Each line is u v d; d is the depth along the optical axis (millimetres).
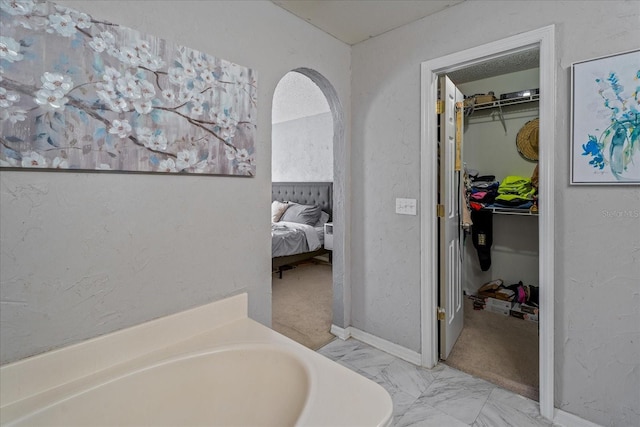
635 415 1417
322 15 1961
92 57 1101
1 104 932
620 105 1382
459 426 1595
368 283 2406
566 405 1590
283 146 5730
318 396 953
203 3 1451
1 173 958
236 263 1617
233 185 1595
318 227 4801
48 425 938
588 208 1492
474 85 3326
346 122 2412
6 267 976
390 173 2229
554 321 1598
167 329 1327
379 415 878
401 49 2121
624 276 1421
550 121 1559
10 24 941
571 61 1506
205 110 1438
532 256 3098
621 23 1379
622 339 1436
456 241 2430
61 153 1044
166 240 1348
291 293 3631
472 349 2340
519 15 1651
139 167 1229
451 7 1889
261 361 1243
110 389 1049
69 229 1092
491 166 3256
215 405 1214
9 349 986
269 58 1784
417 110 2064
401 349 2234
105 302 1183
